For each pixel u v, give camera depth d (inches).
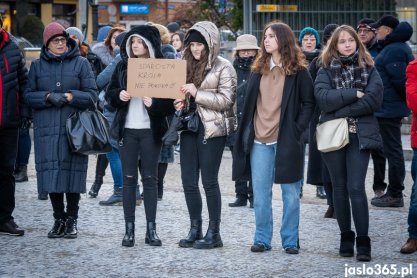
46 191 419.5
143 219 476.7
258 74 400.2
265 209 402.9
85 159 428.1
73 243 419.2
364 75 391.9
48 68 425.1
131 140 408.8
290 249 399.5
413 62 408.2
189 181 409.4
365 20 588.4
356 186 386.0
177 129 400.2
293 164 392.5
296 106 395.5
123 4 2174.0
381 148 387.5
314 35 536.4
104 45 546.6
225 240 426.9
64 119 422.6
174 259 388.2
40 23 1726.1
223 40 1378.0
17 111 427.5
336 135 385.1
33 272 366.6
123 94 399.5
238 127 403.5
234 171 406.3
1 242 419.8
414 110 407.2
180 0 2133.4
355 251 403.2
